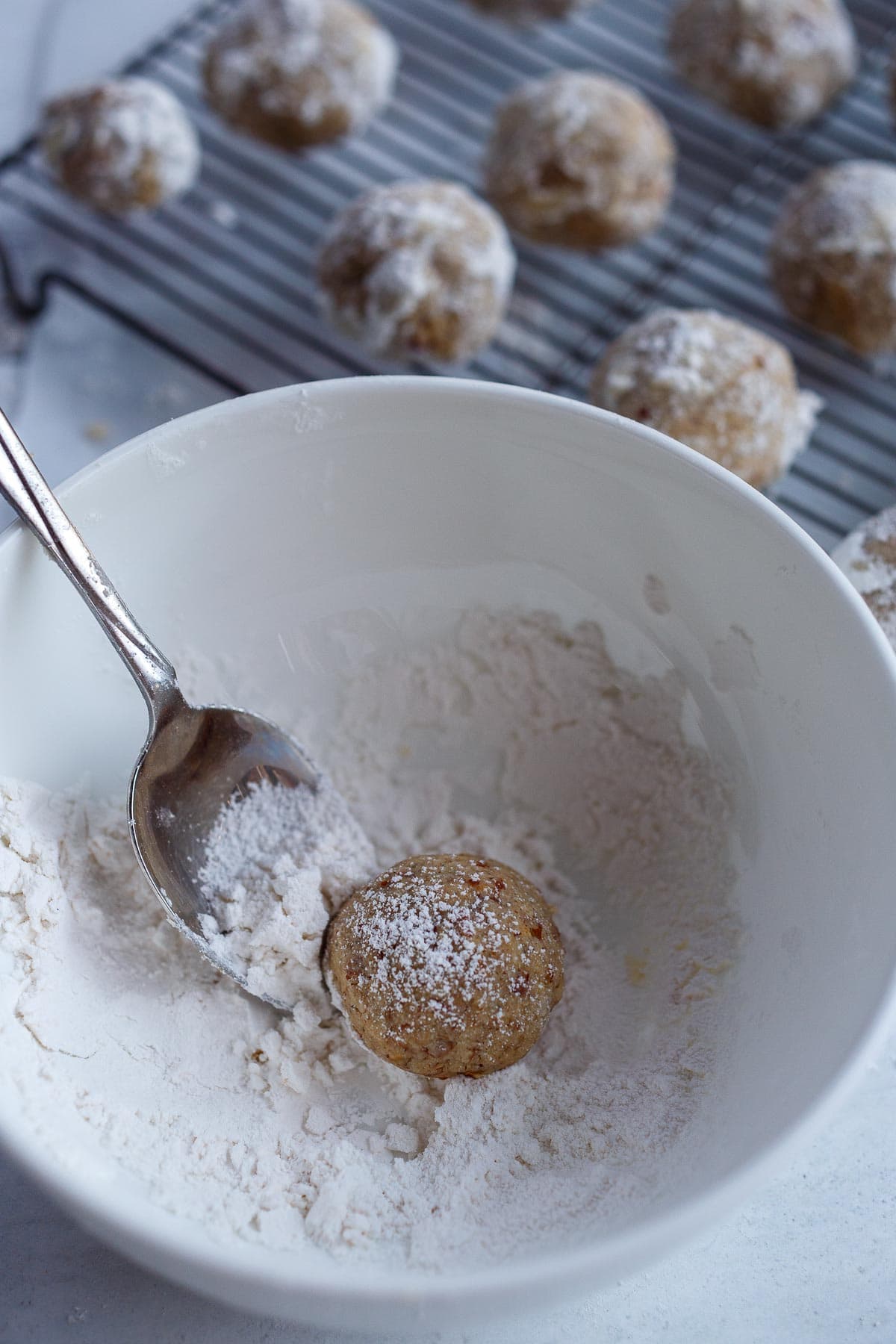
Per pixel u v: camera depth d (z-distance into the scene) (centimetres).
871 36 40
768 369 31
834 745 24
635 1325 25
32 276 37
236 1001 25
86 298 35
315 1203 23
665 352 30
